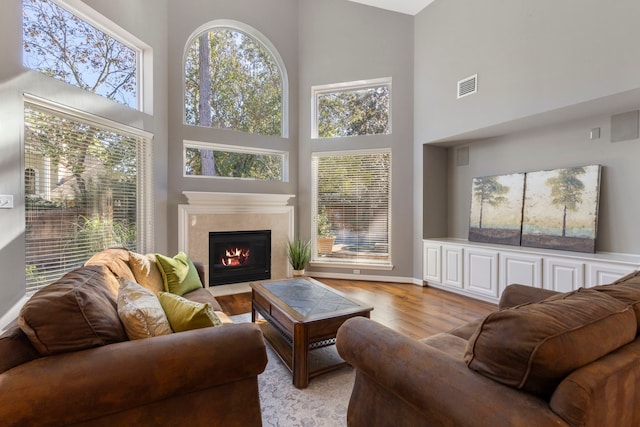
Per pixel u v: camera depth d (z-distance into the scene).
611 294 1.26
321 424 1.67
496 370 0.96
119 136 3.35
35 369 1.02
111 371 1.08
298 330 2.01
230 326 1.40
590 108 2.97
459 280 4.07
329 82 4.95
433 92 4.34
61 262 2.75
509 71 3.39
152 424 1.18
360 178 4.91
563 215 3.41
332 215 5.01
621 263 2.67
